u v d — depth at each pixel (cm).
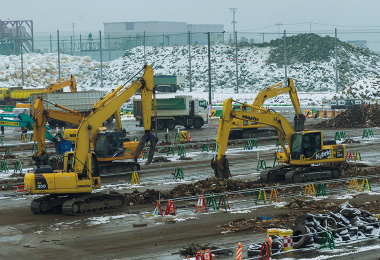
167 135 6431
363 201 3309
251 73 15625
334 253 2334
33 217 3109
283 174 4006
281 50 17025
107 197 3228
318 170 4016
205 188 3709
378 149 5550
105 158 4438
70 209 3088
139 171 4547
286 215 2972
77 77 17000
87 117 3231
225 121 3825
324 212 3017
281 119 3959
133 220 2973
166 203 3419
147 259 2289
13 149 6131
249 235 2606
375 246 2428
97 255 2358
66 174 3152
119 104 3316
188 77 15800
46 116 4069
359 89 11281
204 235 2627
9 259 2333
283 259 2258
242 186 3769
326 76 15150
